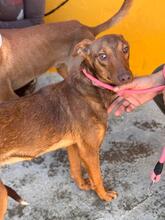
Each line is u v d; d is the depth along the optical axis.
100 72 1.43
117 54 1.41
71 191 1.63
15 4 1.89
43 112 1.43
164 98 1.49
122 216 1.55
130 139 1.82
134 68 2.16
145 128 1.87
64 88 1.48
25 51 1.88
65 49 1.94
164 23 2.05
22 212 1.56
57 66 1.99
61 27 1.93
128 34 2.11
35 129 1.42
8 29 1.88
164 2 2.01
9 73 1.86
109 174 1.69
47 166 1.72
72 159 1.57
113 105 1.59
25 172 1.70
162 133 1.84
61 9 2.11
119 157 1.75
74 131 1.48
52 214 1.56
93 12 2.10
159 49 2.11
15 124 1.39
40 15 1.98
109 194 1.59
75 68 1.52
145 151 1.77
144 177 1.67
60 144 1.50
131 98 1.56
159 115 1.92
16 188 1.64
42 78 2.15
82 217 1.55
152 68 2.16
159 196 1.61
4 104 1.41
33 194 1.62
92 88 1.46
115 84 1.44
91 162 1.52
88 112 1.47
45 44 1.90
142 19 2.06
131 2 1.87
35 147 1.44
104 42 1.42
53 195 1.62
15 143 1.40
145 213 1.56
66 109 1.47
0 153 1.39
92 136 1.48
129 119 1.91
